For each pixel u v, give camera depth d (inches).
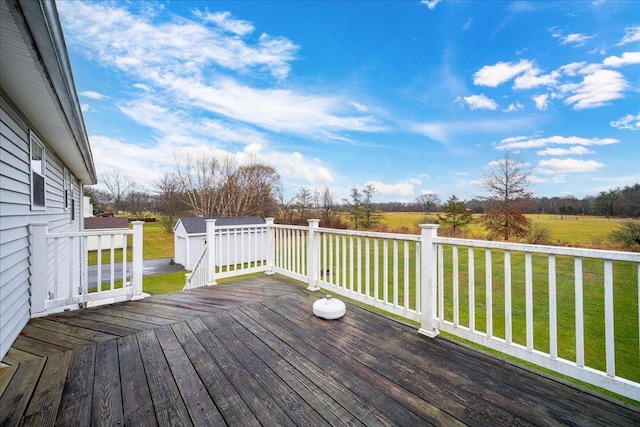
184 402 67.1
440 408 65.2
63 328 108.6
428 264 103.0
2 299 91.2
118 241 799.7
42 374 78.5
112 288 138.2
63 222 240.5
